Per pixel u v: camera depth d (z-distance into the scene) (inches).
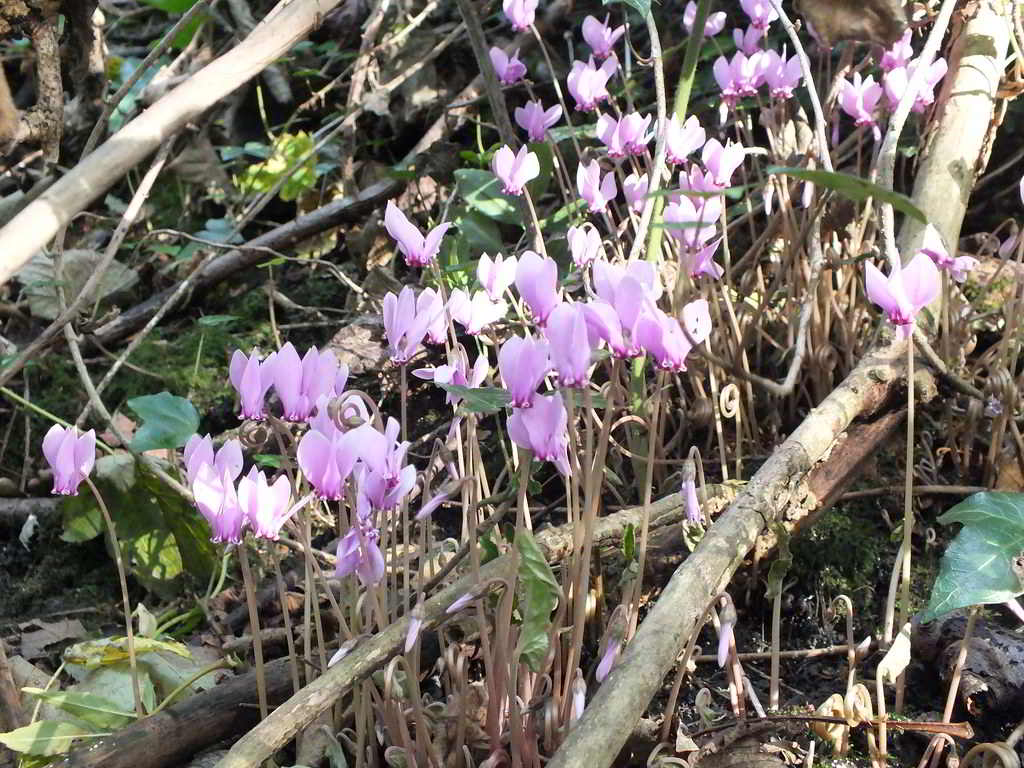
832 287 49.8
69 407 57.1
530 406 35.7
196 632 47.1
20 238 35.6
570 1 66.1
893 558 45.3
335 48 73.9
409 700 39.8
